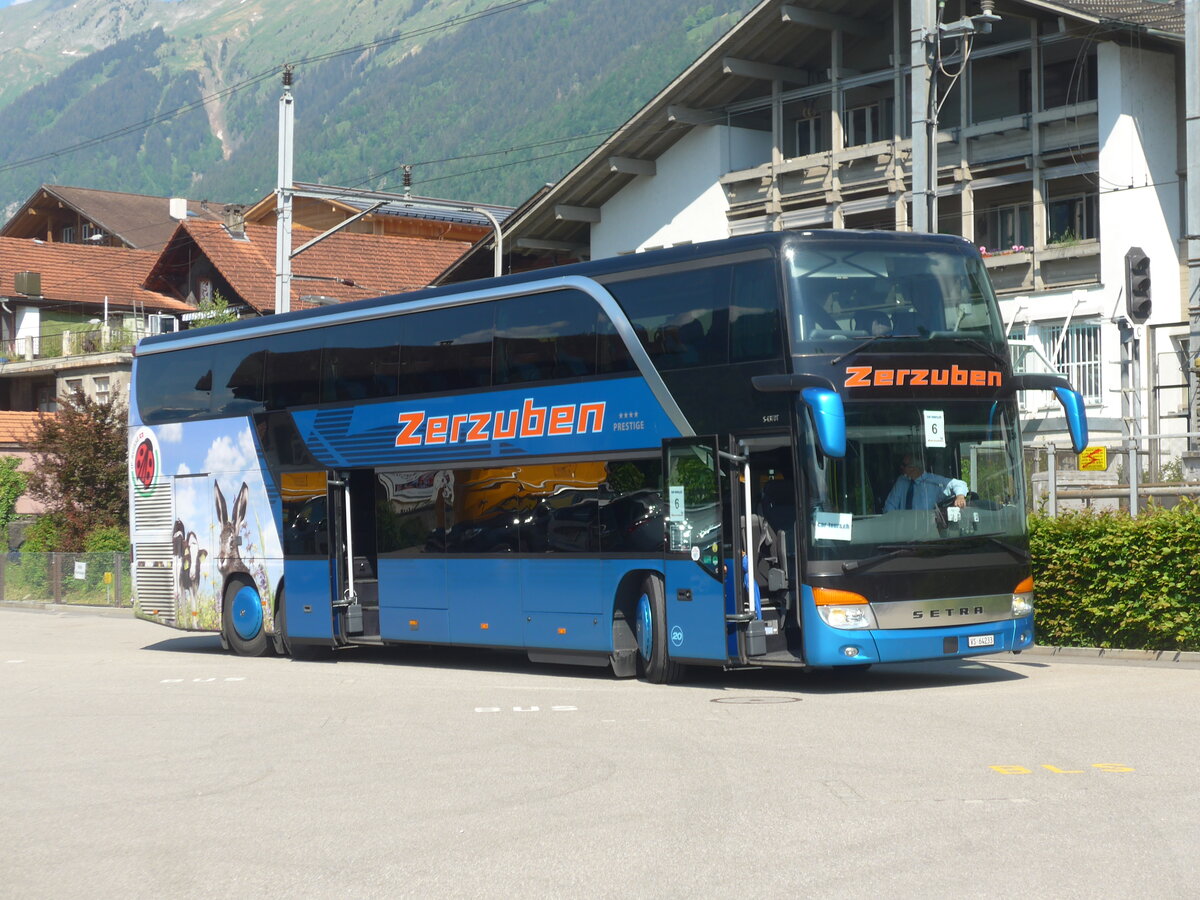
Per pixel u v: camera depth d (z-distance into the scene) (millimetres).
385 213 74000
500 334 18766
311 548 21500
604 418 17406
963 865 8000
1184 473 24953
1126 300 23422
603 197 43219
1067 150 35781
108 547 41781
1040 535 19266
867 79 38312
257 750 13070
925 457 15695
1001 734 12422
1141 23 34344
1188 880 7602
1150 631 18406
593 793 10422
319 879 8242
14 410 68500
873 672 18391
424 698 16578
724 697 15852
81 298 70188
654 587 17000
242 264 63250
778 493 16062
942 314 16031
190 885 8242
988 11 22359
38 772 12312
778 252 15695
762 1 38500
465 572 19109
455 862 8508
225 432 23094
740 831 9016
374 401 20500
